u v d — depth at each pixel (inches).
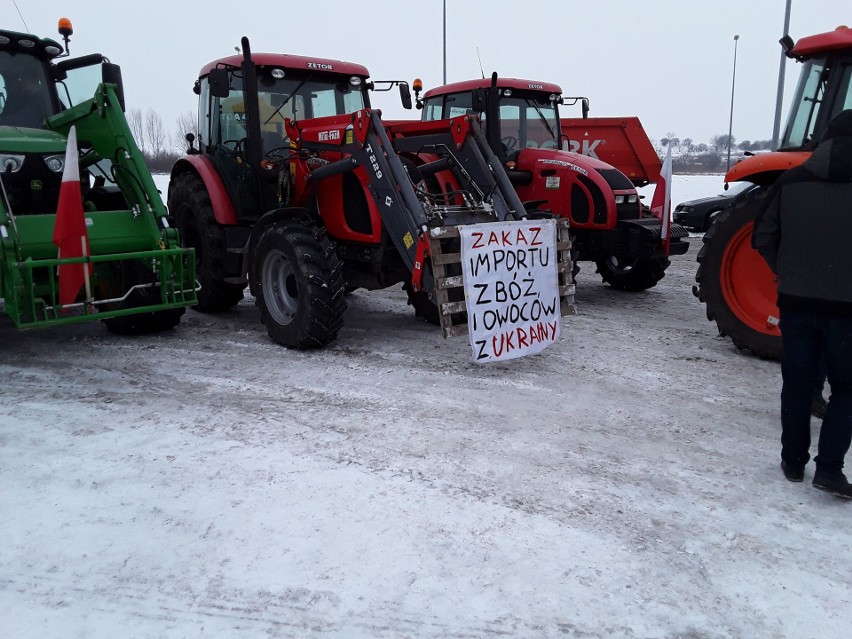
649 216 286.2
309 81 233.9
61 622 82.9
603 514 108.3
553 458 128.1
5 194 173.2
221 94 205.3
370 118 183.6
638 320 246.7
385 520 105.1
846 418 112.0
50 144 197.5
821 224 112.0
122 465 123.5
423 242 169.6
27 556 95.8
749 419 149.6
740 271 196.2
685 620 84.0
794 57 194.4
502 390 166.2
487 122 263.3
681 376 178.7
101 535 100.8
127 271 208.8
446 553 96.7
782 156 185.3
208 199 241.0
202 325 235.9
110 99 197.0
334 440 135.0
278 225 199.6
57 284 178.4
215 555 96.0
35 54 213.8
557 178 283.0
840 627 83.3
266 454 128.2
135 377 175.0
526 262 179.0
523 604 86.3
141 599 87.0
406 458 127.0
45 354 196.4
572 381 173.6
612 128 339.9
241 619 83.4
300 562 94.4
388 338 216.7
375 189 184.7
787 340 117.6
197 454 128.0
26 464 123.6
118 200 209.9
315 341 194.9
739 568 94.9
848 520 108.3
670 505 111.7
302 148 209.9
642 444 135.4
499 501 111.5
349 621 83.0
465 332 170.7
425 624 82.6
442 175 213.3
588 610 85.4
